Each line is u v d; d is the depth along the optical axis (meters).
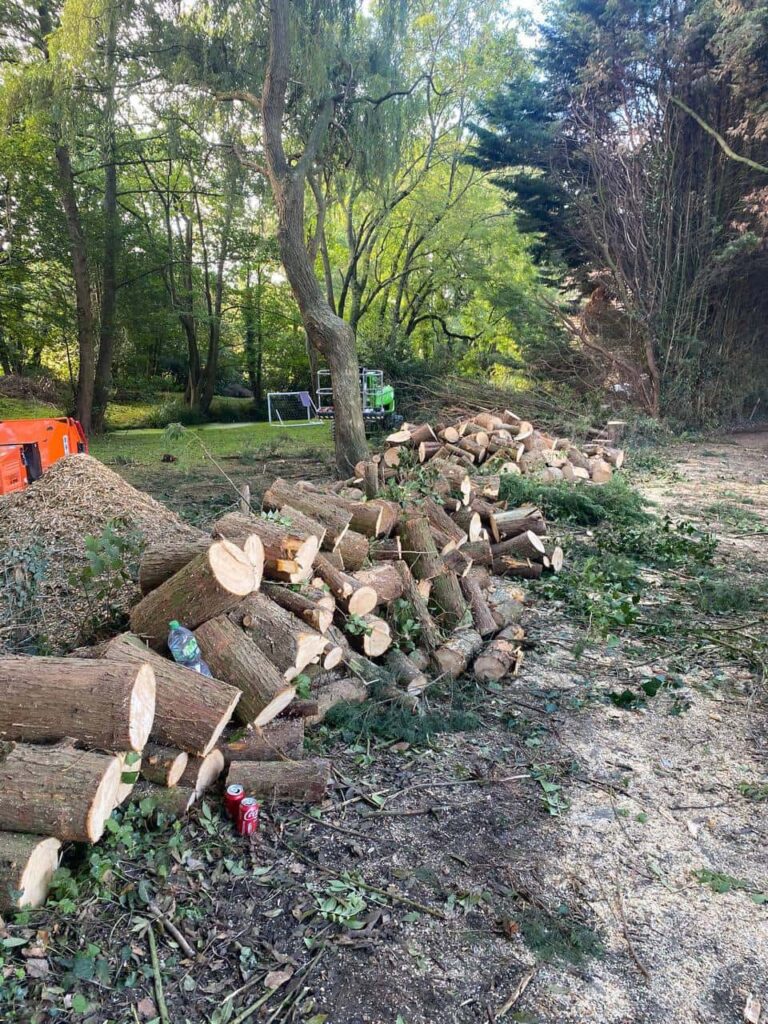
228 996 1.90
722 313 18.78
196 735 2.62
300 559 3.45
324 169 12.77
